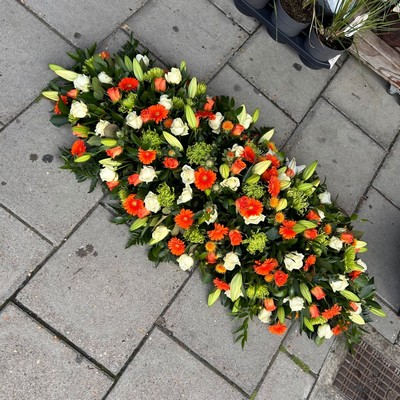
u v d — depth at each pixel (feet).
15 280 5.22
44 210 5.48
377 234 6.88
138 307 5.57
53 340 5.20
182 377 5.55
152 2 6.54
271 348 5.98
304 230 5.18
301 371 6.07
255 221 4.96
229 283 5.42
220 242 5.21
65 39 6.05
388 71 7.20
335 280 5.28
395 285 6.77
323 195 5.85
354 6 6.13
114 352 5.37
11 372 4.99
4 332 5.06
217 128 5.45
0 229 5.29
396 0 6.17
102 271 5.53
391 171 7.22
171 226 5.24
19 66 5.77
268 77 6.84
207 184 4.94
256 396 5.79
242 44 6.84
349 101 7.23
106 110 5.41
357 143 7.11
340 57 7.37
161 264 5.78
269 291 5.38
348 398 6.21
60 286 5.35
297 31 6.59
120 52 5.99
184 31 6.59
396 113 7.41
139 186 5.27
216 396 5.63
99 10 6.27
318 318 5.49
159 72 5.49
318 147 6.88
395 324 6.64
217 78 6.58
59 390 5.10
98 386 5.23
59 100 5.25
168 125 5.22
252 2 6.59
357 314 5.71
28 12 5.97
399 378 6.48
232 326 5.88
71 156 5.49
